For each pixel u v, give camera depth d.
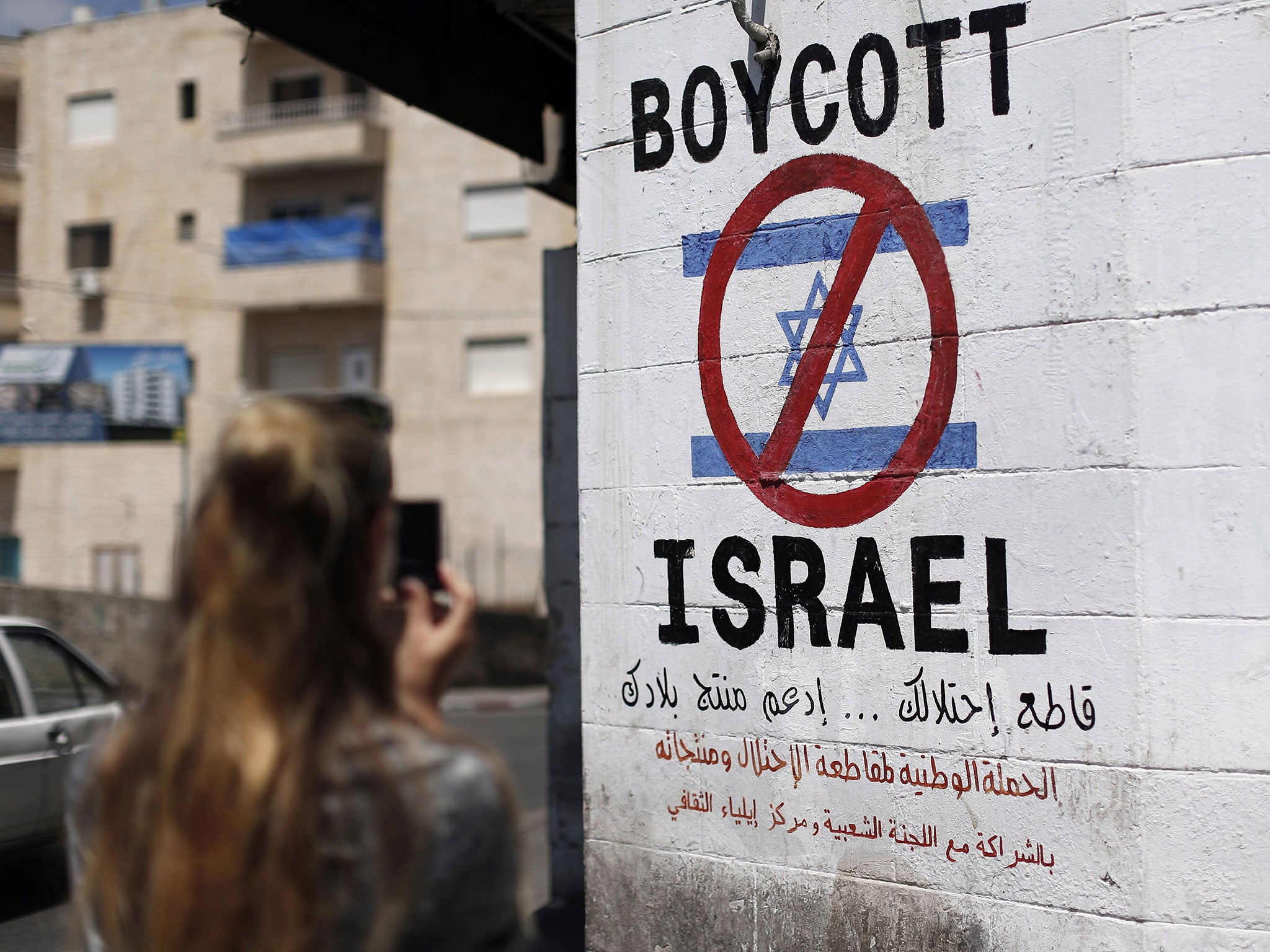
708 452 3.88
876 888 3.50
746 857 3.76
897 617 3.49
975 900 3.33
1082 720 3.19
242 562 1.34
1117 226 3.19
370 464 1.44
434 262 23.98
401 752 1.34
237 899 1.24
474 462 23.56
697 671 3.88
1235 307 3.07
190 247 25.31
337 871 1.26
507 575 23.23
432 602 1.57
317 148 24.06
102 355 23.66
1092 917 3.15
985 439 3.37
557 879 5.96
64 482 25.86
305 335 24.69
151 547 25.28
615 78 4.11
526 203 23.61
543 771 10.24
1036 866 3.24
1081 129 3.25
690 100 3.95
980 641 3.35
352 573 1.39
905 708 3.47
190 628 1.36
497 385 23.69
